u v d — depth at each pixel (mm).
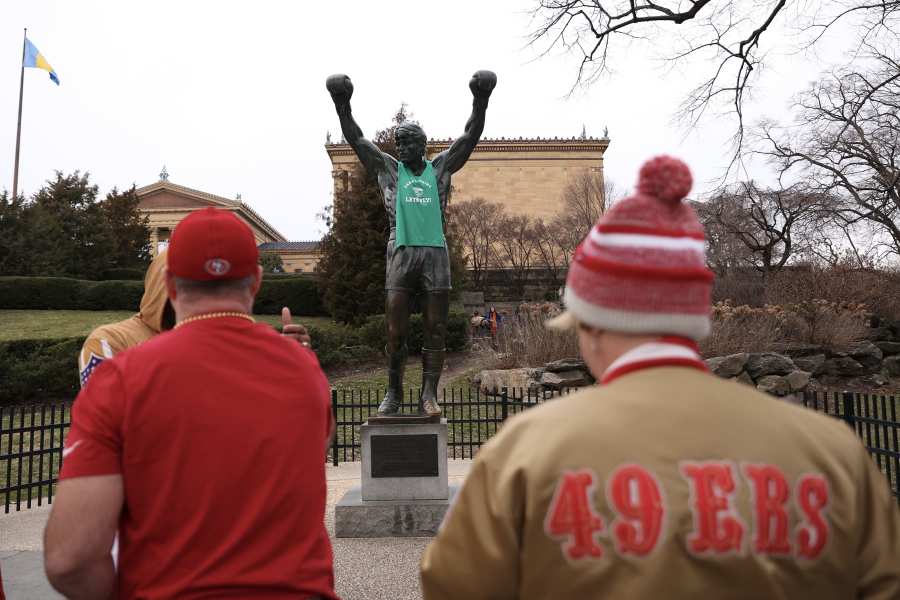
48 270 29438
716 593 958
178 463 1458
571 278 1240
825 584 1015
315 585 1537
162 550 1445
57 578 1402
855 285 17484
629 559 973
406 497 5449
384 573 4457
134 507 1472
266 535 1487
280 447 1545
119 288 26359
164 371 1508
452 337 18844
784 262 22641
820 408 12438
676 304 1102
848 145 19422
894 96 18250
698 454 1021
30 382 13133
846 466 1095
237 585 1428
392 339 5773
